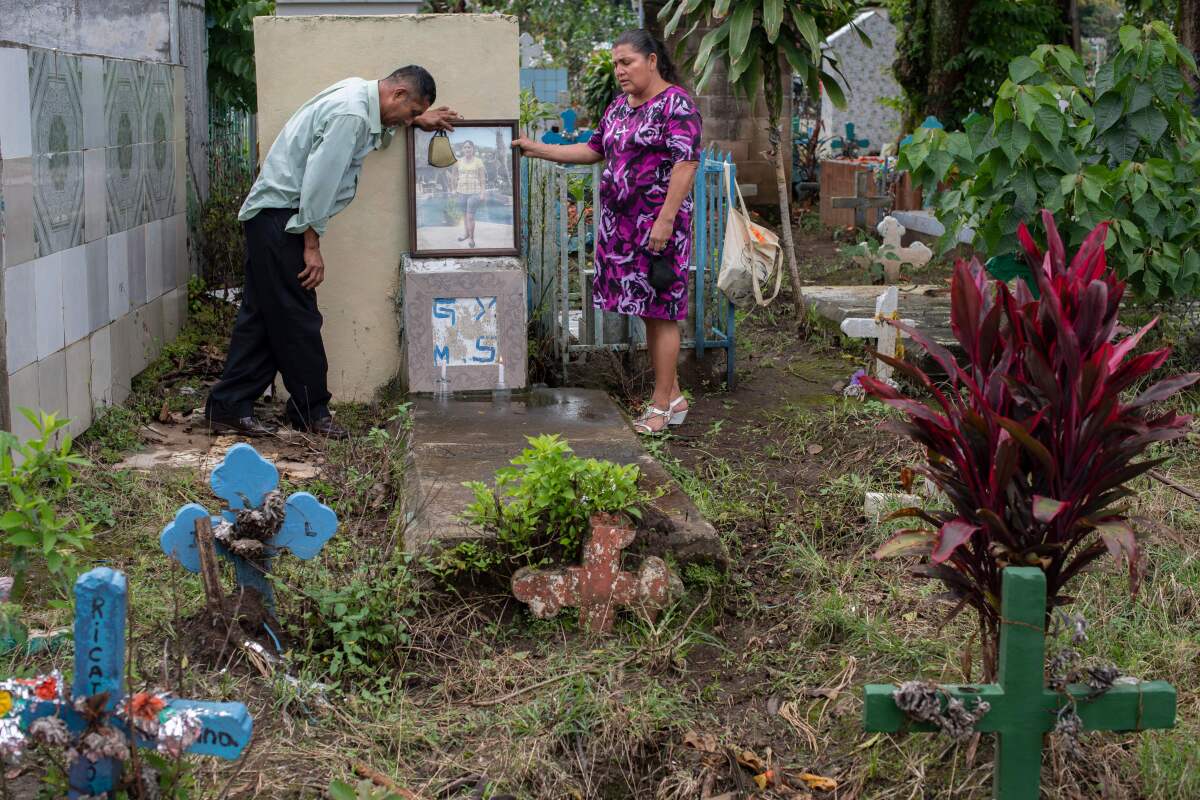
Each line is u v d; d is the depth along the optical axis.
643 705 3.58
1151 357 2.95
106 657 2.50
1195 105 10.32
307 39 6.63
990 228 6.91
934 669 3.80
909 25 17.06
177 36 8.23
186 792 2.73
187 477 5.42
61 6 7.76
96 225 6.25
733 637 4.18
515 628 4.09
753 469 5.88
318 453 5.98
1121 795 3.15
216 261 8.98
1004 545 3.05
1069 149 6.69
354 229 6.82
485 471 5.05
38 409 5.38
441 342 6.50
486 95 6.77
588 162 6.61
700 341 7.23
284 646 3.82
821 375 7.70
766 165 15.70
